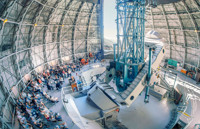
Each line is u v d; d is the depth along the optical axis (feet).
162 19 104.22
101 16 116.26
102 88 48.16
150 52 44.78
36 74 82.69
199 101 61.62
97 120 43.68
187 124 45.68
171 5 90.07
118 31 50.47
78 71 100.42
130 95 43.68
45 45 92.12
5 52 53.88
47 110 50.93
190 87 76.33
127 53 53.72
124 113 53.93
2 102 45.39
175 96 65.36
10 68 57.88
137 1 43.68
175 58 111.86
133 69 52.11
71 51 117.70
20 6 56.75
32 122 45.34
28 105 52.90
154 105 59.26
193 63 96.12
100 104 43.37
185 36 96.53
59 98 63.00
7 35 54.39
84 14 108.78
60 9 90.27
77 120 38.42
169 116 53.01
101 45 126.11
